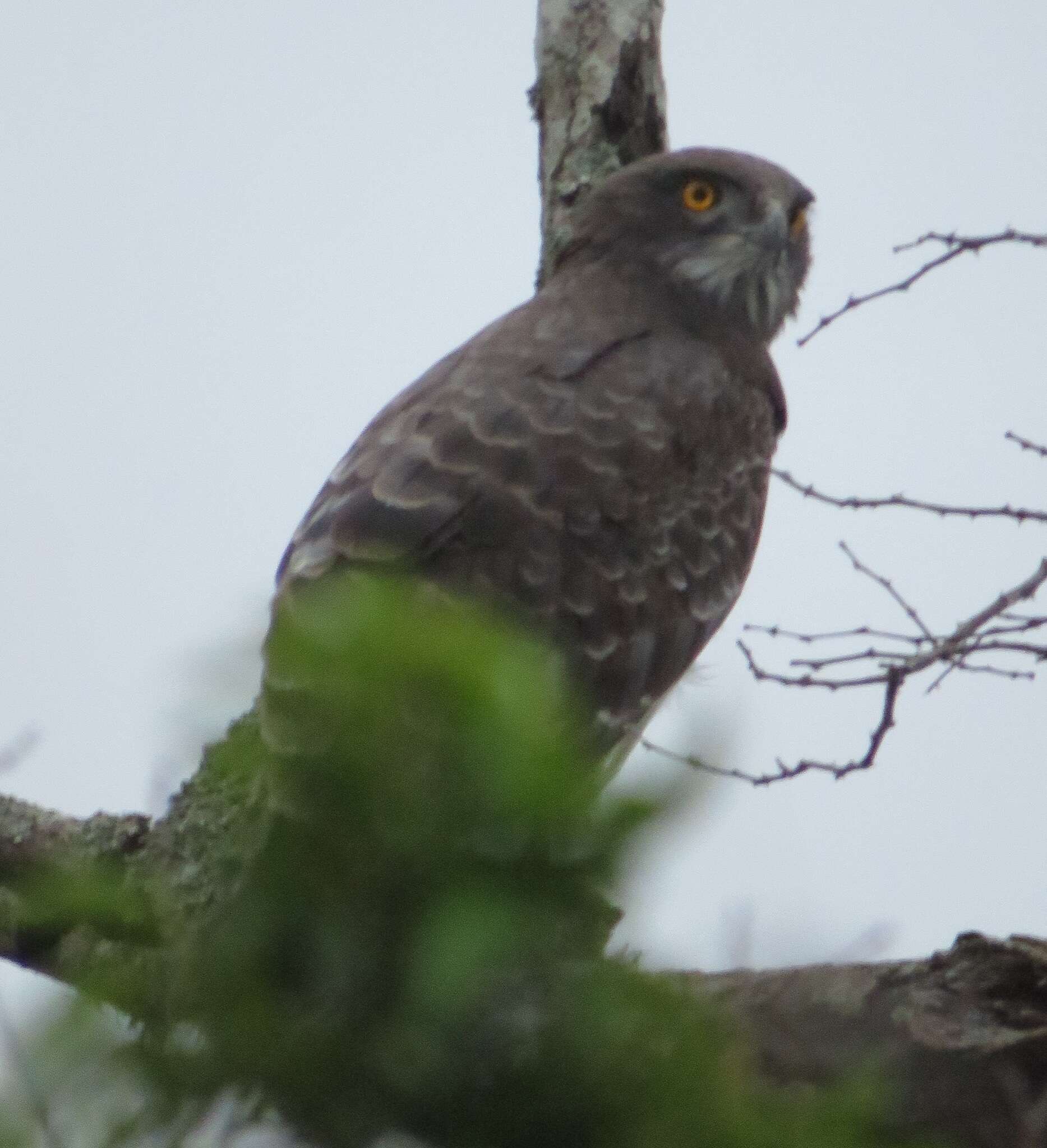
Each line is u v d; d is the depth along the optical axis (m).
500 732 4.25
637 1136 4.54
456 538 9.90
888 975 6.75
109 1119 4.25
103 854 8.63
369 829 4.38
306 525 9.92
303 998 4.51
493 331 11.96
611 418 11.17
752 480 12.26
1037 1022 6.64
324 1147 4.58
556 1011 4.55
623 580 10.74
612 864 4.25
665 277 13.02
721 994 6.20
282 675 4.49
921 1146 5.06
